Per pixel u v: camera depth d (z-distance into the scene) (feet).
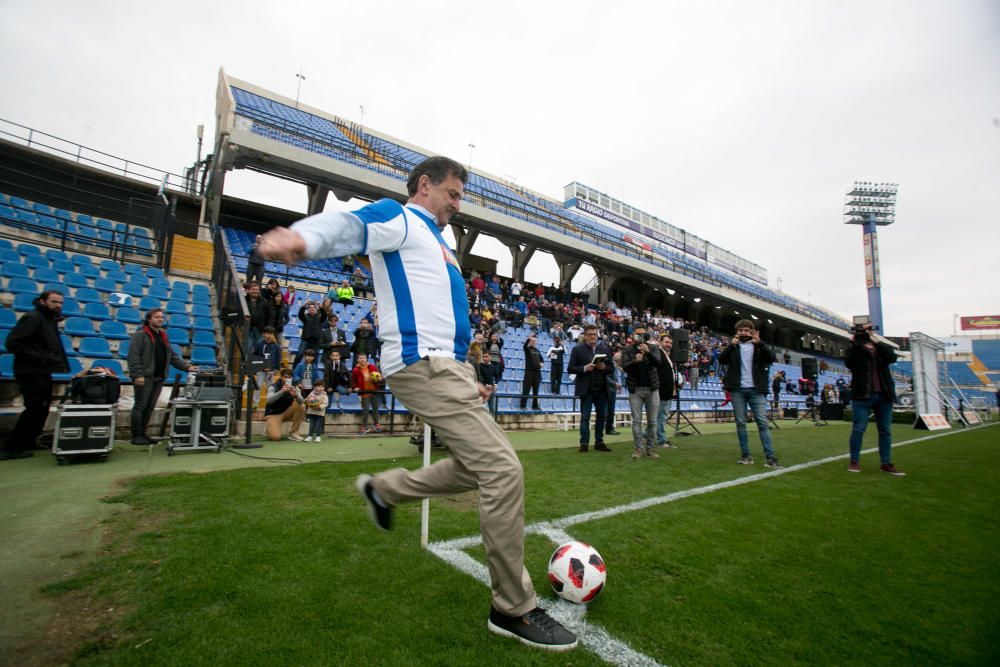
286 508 9.96
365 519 9.41
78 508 9.57
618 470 16.24
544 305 60.85
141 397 18.02
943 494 13.62
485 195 70.95
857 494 13.41
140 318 26.37
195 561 7.14
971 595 6.92
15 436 15.28
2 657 4.68
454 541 8.45
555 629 5.37
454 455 5.91
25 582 6.31
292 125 53.36
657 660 5.09
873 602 6.64
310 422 21.86
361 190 53.52
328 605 5.98
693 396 51.03
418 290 5.69
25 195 43.45
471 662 4.92
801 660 5.17
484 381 27.40
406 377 5.62
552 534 9.17
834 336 133.69
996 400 82.23
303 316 27.25
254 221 56.85
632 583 7.07
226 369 23.68
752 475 15.87
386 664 4.82
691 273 94.32
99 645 4.98
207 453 17.03
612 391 29.22
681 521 10.21
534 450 21.42
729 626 5.87
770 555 8.33
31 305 23.77
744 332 18.58
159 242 36.52
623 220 102.89
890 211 152.46
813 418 42.70
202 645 5.04
